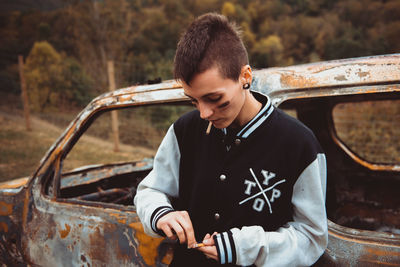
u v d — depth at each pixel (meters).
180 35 0.75
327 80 1.00
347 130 5.78
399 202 1.85
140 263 1.12
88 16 21.61
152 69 9.75
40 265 1.34
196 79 0.67
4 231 1.42
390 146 5.39
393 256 0.85
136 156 6.04
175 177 0.94
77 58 20.64
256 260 0.77
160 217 0.82
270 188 0.78
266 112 0.80
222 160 0.83
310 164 0.77
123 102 1.24
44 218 1.30
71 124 1.32
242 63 0.71
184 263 0.87
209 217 0.84
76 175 1.98
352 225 1.83
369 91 0.94
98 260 1.20
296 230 0.81
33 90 11.29
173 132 0.93
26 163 5.35
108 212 1.19
